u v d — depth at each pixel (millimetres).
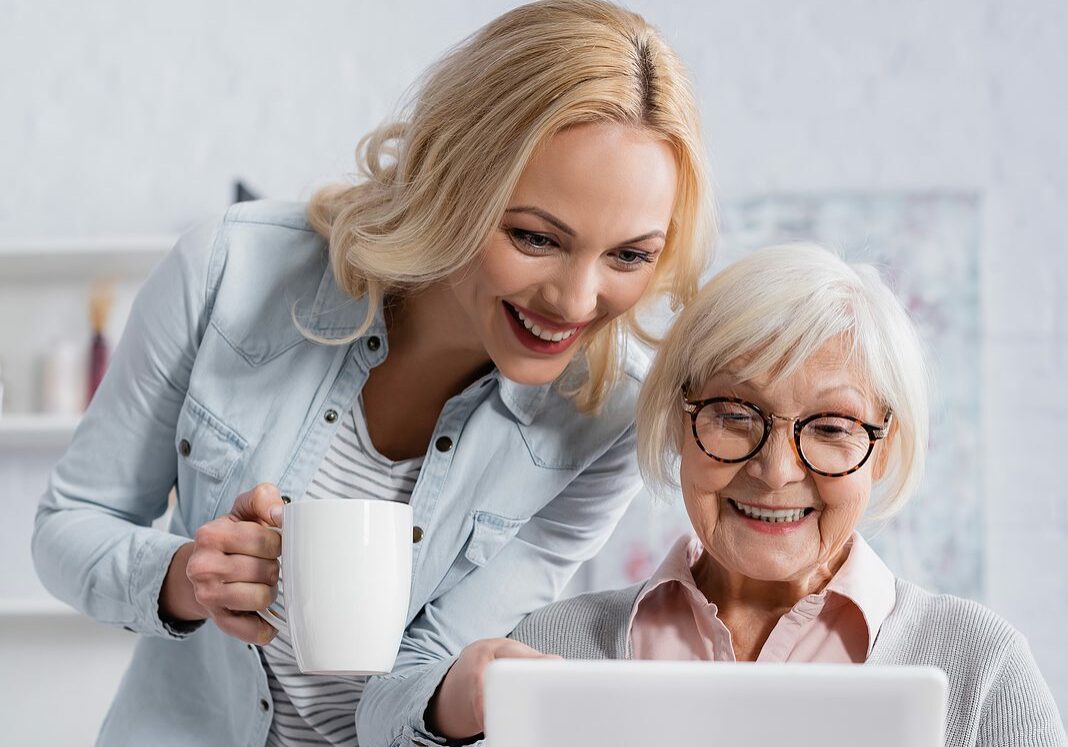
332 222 1371
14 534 2867
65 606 2670
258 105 3080
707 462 1215
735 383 1217
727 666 709
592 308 1126
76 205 3062
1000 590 2768
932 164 2922
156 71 3102
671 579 1321
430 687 1086
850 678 701
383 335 1337
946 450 2777
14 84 3105
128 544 1271
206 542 1063
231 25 3109
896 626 1260
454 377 1364
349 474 1376
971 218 2863
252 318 1367
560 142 1087
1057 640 2746
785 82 2971
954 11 2971
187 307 1365
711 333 1230
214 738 1401
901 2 2980
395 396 1373
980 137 2926
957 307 2832
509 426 1395
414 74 3070
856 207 2893
